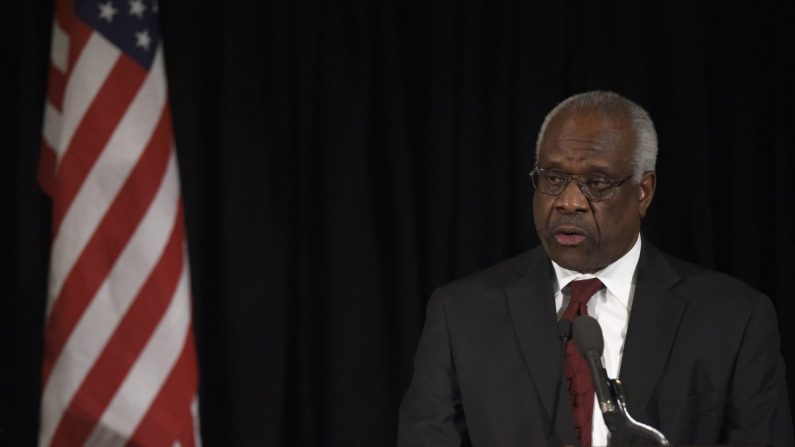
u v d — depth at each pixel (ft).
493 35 41.63
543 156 28.91
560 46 41.01
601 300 30.04
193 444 36.01
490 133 41.19
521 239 40.55
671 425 28.25
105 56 37.06
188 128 39.50
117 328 35.88
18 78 38.83
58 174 36.40
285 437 39.55
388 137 40.57
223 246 39.11
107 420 35.45
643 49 41.47
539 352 29.45
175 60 39.60
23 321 37.99
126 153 36.52
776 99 41.88
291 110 40.45
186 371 36.14
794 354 40.86
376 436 39.50
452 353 30.58
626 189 28.68
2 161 38.91
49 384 35.76
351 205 39.73
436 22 41.06
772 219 41.91
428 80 41.29
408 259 40.04
